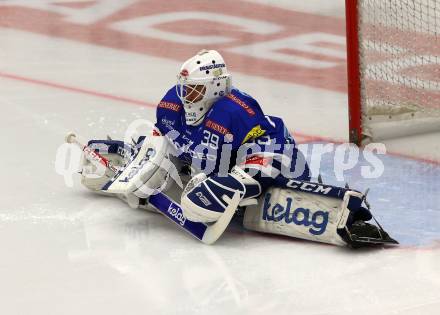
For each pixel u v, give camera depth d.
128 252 14.12
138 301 12.42
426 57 20.78
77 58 26.59
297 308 12.12
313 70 25.23
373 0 19.98
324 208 14.23
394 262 13.54
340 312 11.96
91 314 12.05
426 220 15.23
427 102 20.11
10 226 15.17
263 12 31.44
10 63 26.14
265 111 21.95
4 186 17.09
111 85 24.06
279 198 14.62
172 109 15.30
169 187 15.66
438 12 21.92
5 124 21.02
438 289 12.60
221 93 14.70
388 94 19.81
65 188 17.09
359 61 19.41
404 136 20.00
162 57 26.56
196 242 14.52
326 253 13.95
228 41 28.06
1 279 13.15
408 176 17.56
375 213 15.60
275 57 26.41
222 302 12.36
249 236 14.80
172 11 31.78
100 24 30.23
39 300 12.48
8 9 32.28
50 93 23.48
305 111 22.00
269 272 13.30
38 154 18.98
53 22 30.55
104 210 15.99
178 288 12.81
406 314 11.84
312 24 29.92
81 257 13.91
